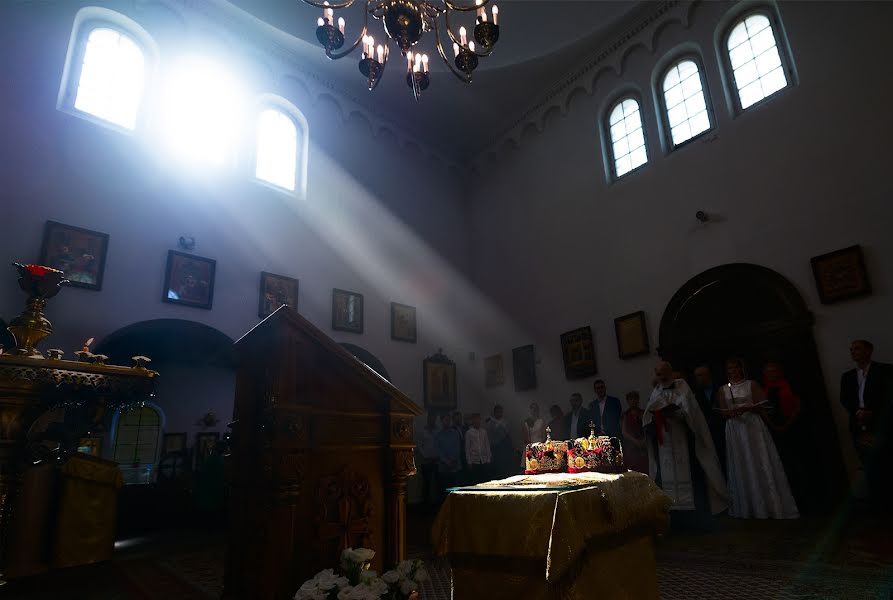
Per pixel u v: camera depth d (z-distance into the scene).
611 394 9.65
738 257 8.23
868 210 6.99
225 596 2.31
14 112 7.42
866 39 7.33
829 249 7.27
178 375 14.12
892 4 7.17
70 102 8.06
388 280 11.55
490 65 11.27
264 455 2.25
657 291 9.27
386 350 11.07
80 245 7.54
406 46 4.67
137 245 8.13
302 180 10.64
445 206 13.35
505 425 10.74
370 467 2.59
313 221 10.53
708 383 7.35
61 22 8.15
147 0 9.09
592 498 2.40
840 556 4.10
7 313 6.80
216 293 8.84
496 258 12.72
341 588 2.04
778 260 7.76
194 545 6.57
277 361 2.27
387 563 2.53
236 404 2.57
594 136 10.96
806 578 3.56
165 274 8.30
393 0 4.48
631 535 2.78
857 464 6.61
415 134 13.18
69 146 7.82
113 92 8.59
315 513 2.31
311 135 11.00
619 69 10.61
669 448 5.94
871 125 7.12
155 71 9.05
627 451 6.85
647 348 9.15
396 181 12.42
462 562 2.54
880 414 5.96
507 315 12.09
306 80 11.18
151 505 8.78
